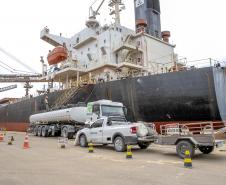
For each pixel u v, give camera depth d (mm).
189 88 21078
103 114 17531
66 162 9695
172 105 21938
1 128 50656
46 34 47375
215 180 6492
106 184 6137
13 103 48125
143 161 9844
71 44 43000
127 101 25172
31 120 30891
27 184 6176
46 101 33812
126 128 12711
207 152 11477
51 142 19422
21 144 17922
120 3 40969
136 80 24609
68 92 31438
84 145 15461
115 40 34656
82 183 6254
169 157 10938
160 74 23000
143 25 35844
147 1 39688
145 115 23844
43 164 9234
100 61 34438
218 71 20719
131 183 6219
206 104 20234
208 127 10688
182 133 10578
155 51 35812
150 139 12797
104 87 27562
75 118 22031
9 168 8414
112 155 11734
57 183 6266
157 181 6418
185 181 6395
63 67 36625
